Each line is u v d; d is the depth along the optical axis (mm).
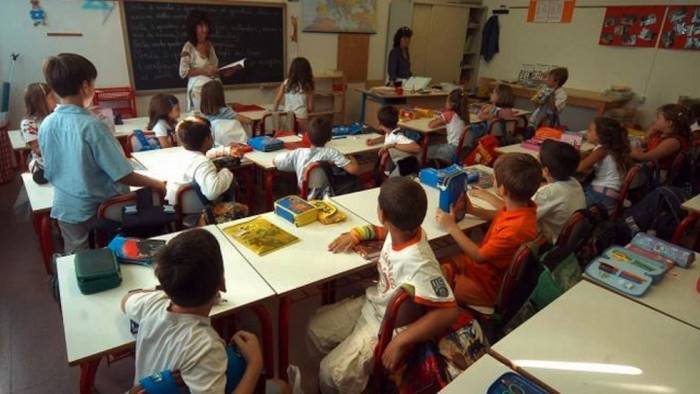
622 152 2938
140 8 4688
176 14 4934
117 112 4383
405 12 6574
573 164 2074
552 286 1467
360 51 6637
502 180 1775
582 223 1802
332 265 1606
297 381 1490
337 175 2777
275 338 2035
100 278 1350
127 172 2090
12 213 3420
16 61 4203
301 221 1897
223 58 5465
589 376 1096
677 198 2494
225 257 1630
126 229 2049
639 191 2980
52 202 2264
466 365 1381
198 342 1011
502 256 1746
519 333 1244
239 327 2152
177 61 5102
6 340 2111
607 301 1415
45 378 1902
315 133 2746
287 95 4629
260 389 1257
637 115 6125
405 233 1405
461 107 4184
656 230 2512
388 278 1479
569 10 6559
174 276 1009
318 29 6102
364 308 1659
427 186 2463
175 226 2330
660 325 1304
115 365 1960
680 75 5648
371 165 3660
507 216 1791
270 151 3209
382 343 1372
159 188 2283
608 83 6355
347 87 6684
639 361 1151
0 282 2559
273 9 5660
